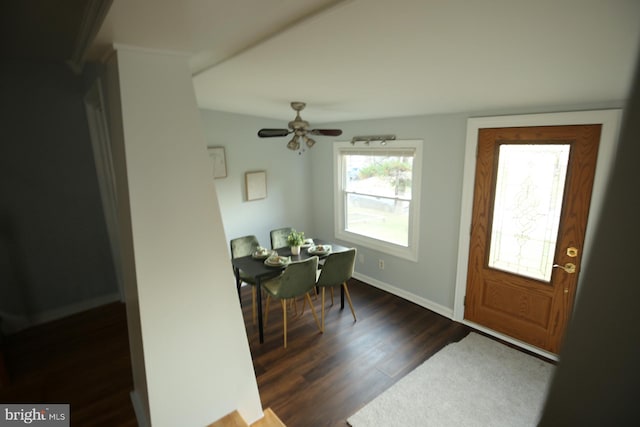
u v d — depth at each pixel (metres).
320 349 3.25
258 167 4.63
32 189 3.12
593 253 0.32
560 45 1.35
